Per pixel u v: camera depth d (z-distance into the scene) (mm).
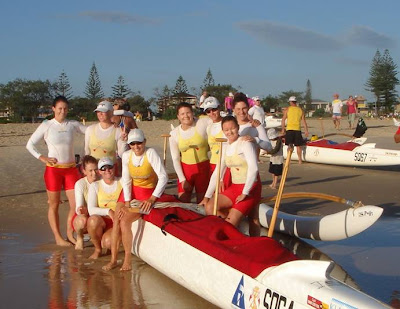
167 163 14773
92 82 70125
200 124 7023
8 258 6344
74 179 6941
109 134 7109
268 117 26188
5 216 8586
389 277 5496
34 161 15180
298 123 14500
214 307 4777
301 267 3953
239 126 6434
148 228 5824
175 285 5371
